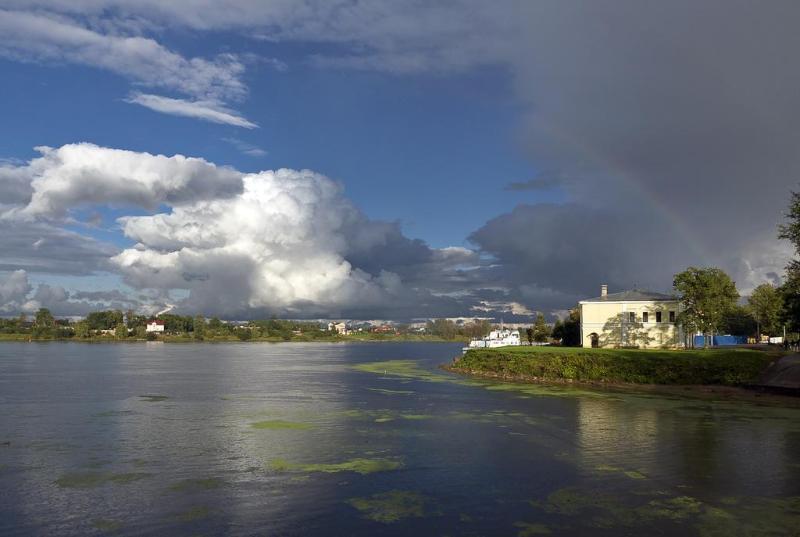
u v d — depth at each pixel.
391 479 26.42
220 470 28.09
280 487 25.14
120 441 35.31
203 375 91.69
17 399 57.94
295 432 38.34
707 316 99.12
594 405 52.09
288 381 80.69
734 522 20.78
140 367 111.62
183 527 20.34
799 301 69.38
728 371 65.88
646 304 111.31
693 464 29.09
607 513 21.81
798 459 30.12
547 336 168.88
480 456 31.02
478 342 175.50
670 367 68.69
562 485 25.47
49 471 27.95
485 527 20.36
